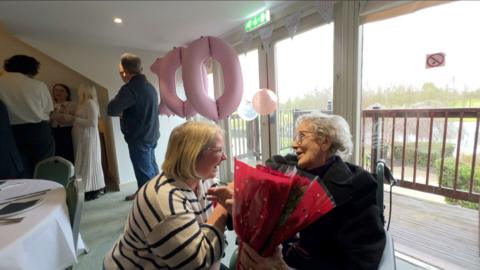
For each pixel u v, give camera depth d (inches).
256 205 22.1
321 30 79.7
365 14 66.2
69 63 118.0
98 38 113.3
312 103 87.6
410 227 75.6
